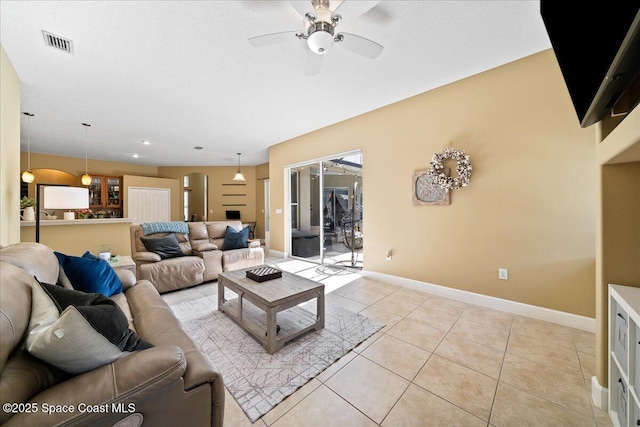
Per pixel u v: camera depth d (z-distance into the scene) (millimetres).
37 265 1320
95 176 6984
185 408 976
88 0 1692
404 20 1932
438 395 1512
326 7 1630
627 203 1336
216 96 3195
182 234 4148
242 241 4492
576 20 1152
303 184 5285
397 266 3529
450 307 2750
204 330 2293
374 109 3701
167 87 2945
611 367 1321
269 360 1845
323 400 1479
